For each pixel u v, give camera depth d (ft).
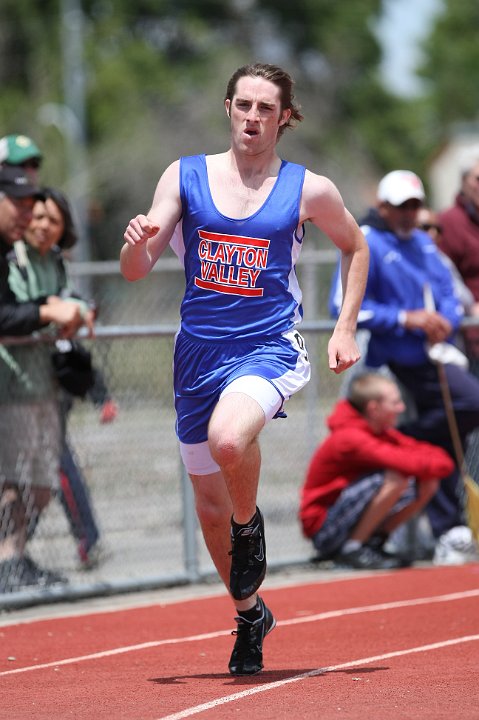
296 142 385.70
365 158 522.06
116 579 92.32
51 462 87.76
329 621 78.48
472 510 99.25
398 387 104.22
